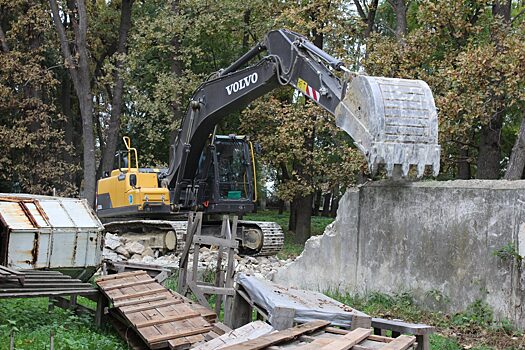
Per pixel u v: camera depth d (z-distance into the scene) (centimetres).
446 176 2161
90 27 3023
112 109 2728
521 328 886
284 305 667
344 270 1170
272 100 2225
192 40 2470
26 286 826
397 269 1074
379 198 1114
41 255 934
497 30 1659
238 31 2539
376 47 1791
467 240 973
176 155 1645
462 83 1505
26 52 2744
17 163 2750
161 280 1022
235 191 1739
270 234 1680
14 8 2747
